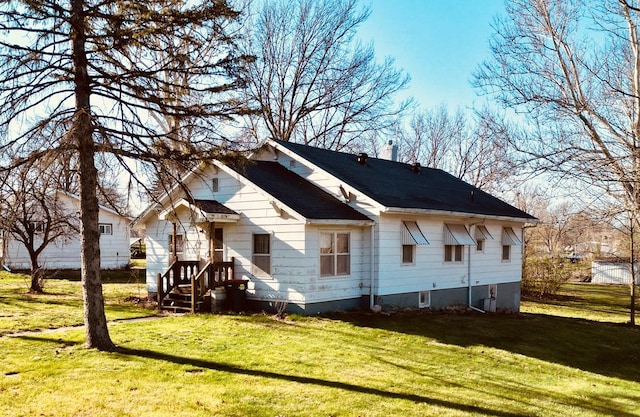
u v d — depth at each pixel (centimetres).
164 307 1808
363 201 1867
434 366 1220
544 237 4181
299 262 1711
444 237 2158
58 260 3606
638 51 1488
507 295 2595
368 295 1866
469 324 1819
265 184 1830
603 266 4906
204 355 1167
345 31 3612
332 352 1260
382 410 888
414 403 934
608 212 1216
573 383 1213
